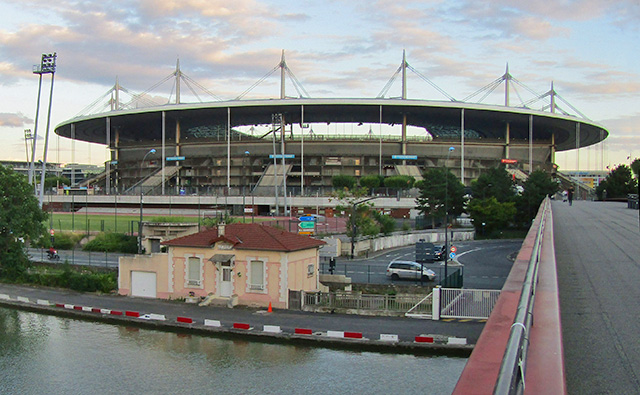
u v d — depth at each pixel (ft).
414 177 432.25
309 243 134.82
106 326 118.83
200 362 95.71
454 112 470.39
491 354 14.99
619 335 27.40
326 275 144.15
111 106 546.26
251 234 131.03
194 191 480.64
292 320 112.68
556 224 114.93
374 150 483.10
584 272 50.47
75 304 132.26
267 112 474.90
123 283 142.41
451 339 94.48
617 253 65.46
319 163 473.26
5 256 165.89
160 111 474.49
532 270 23.22
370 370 88.94
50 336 113.29
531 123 471.62
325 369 90.17
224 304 127.34
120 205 427.33
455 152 490.90
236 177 485.56
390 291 136.26
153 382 88.74
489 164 502.38
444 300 112.78
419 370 88.12
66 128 565.53
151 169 516.73
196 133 560.20
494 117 485.97
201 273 132.26
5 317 128.26
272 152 483.51
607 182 396.78
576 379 20.79
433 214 307.78
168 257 135.95
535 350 16.80
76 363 97.71
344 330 104.17
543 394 13.37
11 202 171.22
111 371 93.40
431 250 137.28
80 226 274.36
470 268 183.52
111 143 584.81
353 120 513.04
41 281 159.94
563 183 528.63
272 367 92.32
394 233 263.90
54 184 620.90
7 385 88.99
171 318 116.37
